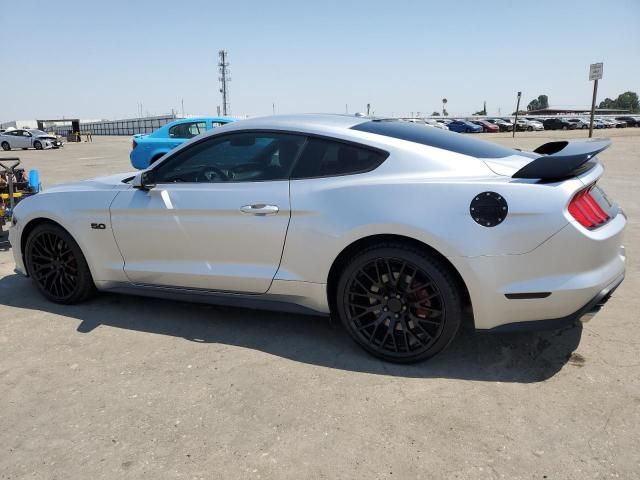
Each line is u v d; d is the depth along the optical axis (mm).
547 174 2600
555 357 2984
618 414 2408
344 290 3008
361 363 2996
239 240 3215
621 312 3586
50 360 3098
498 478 2021
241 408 2551
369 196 2846
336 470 2096
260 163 3230
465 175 2775
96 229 3678
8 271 4887
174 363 3033
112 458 2201
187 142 3479
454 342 3229
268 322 3613
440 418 2424
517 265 2600
